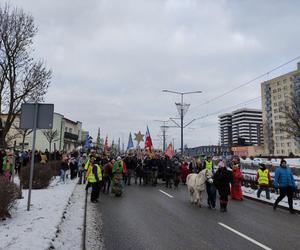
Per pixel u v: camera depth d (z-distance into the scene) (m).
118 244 7.32
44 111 10.16
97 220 9.87
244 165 22.09
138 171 22.31
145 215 10.83
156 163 21.89
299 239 8.01
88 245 7.18
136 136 33.19
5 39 16.41
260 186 15.32
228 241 7.71
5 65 16.59
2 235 7.02
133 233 8.34
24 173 16.77
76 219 9.73
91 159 14.59
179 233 8.41
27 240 6.65
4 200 8.55
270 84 109.00
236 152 62.62
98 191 13.62
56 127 54.00
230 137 97.56
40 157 24.81
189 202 14.03
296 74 98.31
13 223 8.20
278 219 10.66
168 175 20.47
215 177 12.14
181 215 10.96
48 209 10.33
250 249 7.10
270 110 108.00
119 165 15.95
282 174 12.20
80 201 13.47
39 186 16.80
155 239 7.79
